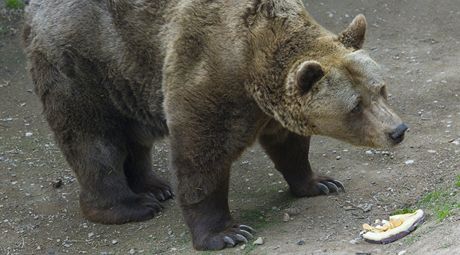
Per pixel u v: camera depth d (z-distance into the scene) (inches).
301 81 373.7
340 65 376.2
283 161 462.0
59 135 483.5
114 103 469.4
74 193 529.3
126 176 513.0
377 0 778.2
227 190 425.7
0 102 652.7
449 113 567.5
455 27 727.1
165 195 510.0
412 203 436.1
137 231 470.6
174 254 426.9
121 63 451.5
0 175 552.4
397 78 635.5
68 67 466.3
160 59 433.7
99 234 475.2
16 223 494.6
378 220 419.5
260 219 448.5
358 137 380.5
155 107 450.3
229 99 402.3
